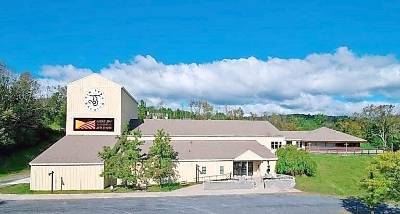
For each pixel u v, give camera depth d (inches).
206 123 2790.4
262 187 2108.8
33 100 3085.6
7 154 2901.1
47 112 3627.0
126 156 1980.8
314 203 1710.1
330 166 2758.4
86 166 1974.7
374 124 4458.7
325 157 2989.7
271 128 2866.6
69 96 2404.0
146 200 1710.1
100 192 1903.3
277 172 2487.7
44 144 3280.0
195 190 1989.4
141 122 2704.2
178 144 2507.4
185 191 1955.0
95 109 2405.3
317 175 2527.1
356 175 2588.6
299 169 2466.8
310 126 5743.1
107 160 1959.9
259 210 1531.7
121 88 2412.6
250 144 2635.3
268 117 5905.5
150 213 1451.8
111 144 2237.9
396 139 4207.7
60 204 1604.3
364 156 3046.3
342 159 2947.8
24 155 2950.3
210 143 2576.3
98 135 2390.5
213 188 2028.8
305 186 2215.8
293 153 2487.7
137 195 1833.2
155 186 2086.6
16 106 2839.6
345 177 2536.9
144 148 2412.6
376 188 1288.1
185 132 2640.3
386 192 1273.4
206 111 6058.1
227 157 2378.2
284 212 1505.9
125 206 1572.3
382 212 1587.1
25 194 1833.2
